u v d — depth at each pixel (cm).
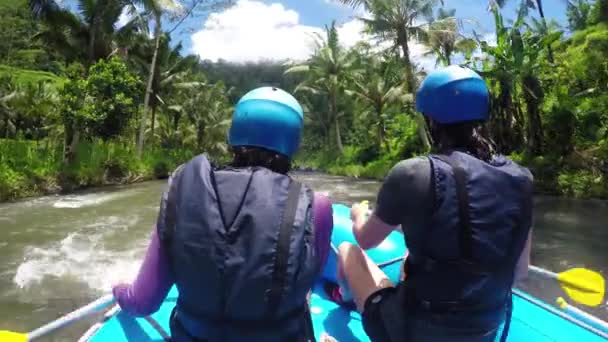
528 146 2042
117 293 172
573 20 3275
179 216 146
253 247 138
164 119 4294
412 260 174
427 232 165
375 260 301
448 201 162
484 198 162
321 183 2428
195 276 141
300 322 151
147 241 956
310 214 149
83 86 1984
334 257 291
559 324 253
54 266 779
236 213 142
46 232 1039
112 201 1532
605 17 2717
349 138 5112
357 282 211
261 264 138
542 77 2181
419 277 169
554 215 1262
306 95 5084
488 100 183
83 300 628
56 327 232
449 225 161
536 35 2052
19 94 3228
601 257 838
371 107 3897
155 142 3981
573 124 1934
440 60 2514
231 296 138
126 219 1198
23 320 561
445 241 162
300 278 142
